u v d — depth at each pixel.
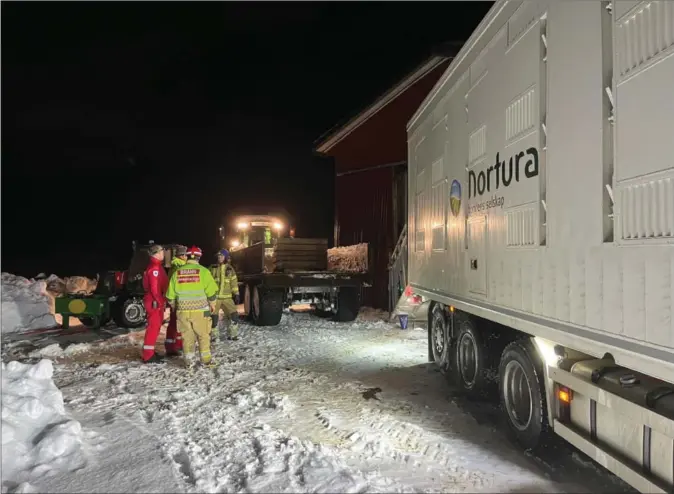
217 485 3.78
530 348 4.74
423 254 8.39
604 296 3.40
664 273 2.85
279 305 12.52
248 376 7.54
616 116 3.28
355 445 4.90
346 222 18.28
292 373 7.77
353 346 9.98
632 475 3.40
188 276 7.95
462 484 4.11
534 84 4.43
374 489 3.82
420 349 9.69
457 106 6.54
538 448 4.62
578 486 4.10
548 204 4.15
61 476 3.80
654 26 2.95
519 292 4.68
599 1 3.49
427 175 8.12
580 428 4.10
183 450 4.44
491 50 5.39
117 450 4.34
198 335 8.05
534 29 4.43
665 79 2.86
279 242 13.59
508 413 5.14
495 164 5.26
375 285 16.52
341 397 6.57
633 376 3.51
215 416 5.56
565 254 3.89
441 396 6.63
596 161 3.52
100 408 5.66
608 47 3.42
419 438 5.11
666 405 3.11
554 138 4.07
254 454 4.43
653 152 2.95
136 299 12.59
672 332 2.78
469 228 6.08
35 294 13.38
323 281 12.79
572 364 4.17
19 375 5.00
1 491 3.53
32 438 4.21
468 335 6.63
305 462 4.16
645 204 3.01
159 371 7.70
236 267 15.71
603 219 3.43
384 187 16.56
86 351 9.38
